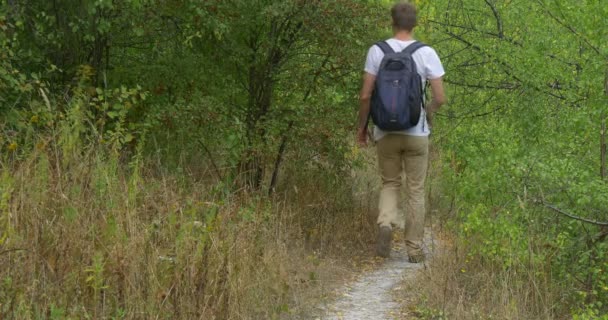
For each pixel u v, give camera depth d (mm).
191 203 11492
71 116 12227
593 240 11641
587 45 12461
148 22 15023
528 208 11750
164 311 9547
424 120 14555
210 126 15430
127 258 9617
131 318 9188
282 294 11422
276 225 13141
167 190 11977
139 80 15961
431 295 11852
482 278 11977
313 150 16312
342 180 17312
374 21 15797
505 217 11547
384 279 13688
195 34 14852
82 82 13906
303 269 13133
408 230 14992
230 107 16266
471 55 16031
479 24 16078
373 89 14398
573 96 12562
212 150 16516
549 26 13430
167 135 15281
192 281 9797
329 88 16344
